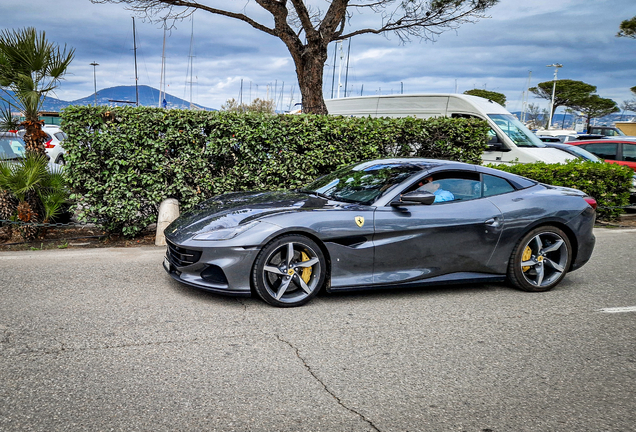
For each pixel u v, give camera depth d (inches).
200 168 269.7
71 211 263.4
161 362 120.7
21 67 256.4
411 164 197.3
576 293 197.8
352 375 119.0
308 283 168.1
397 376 119.6
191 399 104.2
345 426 97.0
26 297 165.6
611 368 129.0
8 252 234.7
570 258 201.5
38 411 96.8
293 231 161.2
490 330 153.3
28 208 259.8
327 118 292.8
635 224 384.8
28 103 259.0
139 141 259.8
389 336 144.7
